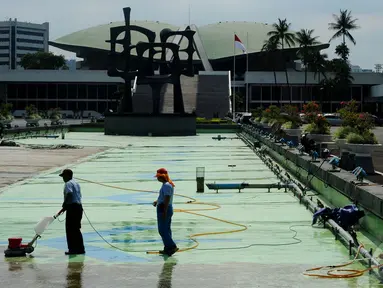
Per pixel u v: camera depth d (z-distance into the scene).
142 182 25.52
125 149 43.94
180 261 11.97
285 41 136.00
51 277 10.73
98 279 10.61
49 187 23.56
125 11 59.47
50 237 14.36
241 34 159.50
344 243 13.55
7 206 19.19
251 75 130.62
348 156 24.44
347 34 135.25
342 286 10.13
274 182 24.88
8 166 31.12
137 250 12.96
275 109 61.81
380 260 10.91
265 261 11.95
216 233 14.85
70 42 159.50
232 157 37.69
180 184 24.62
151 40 59.72
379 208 13.66
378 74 130.62
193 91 94.62
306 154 27.06
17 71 134.62
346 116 30.03
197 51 148.25
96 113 135.00
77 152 40.94
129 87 61.41
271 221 16.41
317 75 131.75
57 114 89.81
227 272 11.10
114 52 60.41
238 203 19.61
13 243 12.38
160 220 12.46
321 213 15.44
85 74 134.75
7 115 66.88
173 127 60.22
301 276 10.80
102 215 17.64
